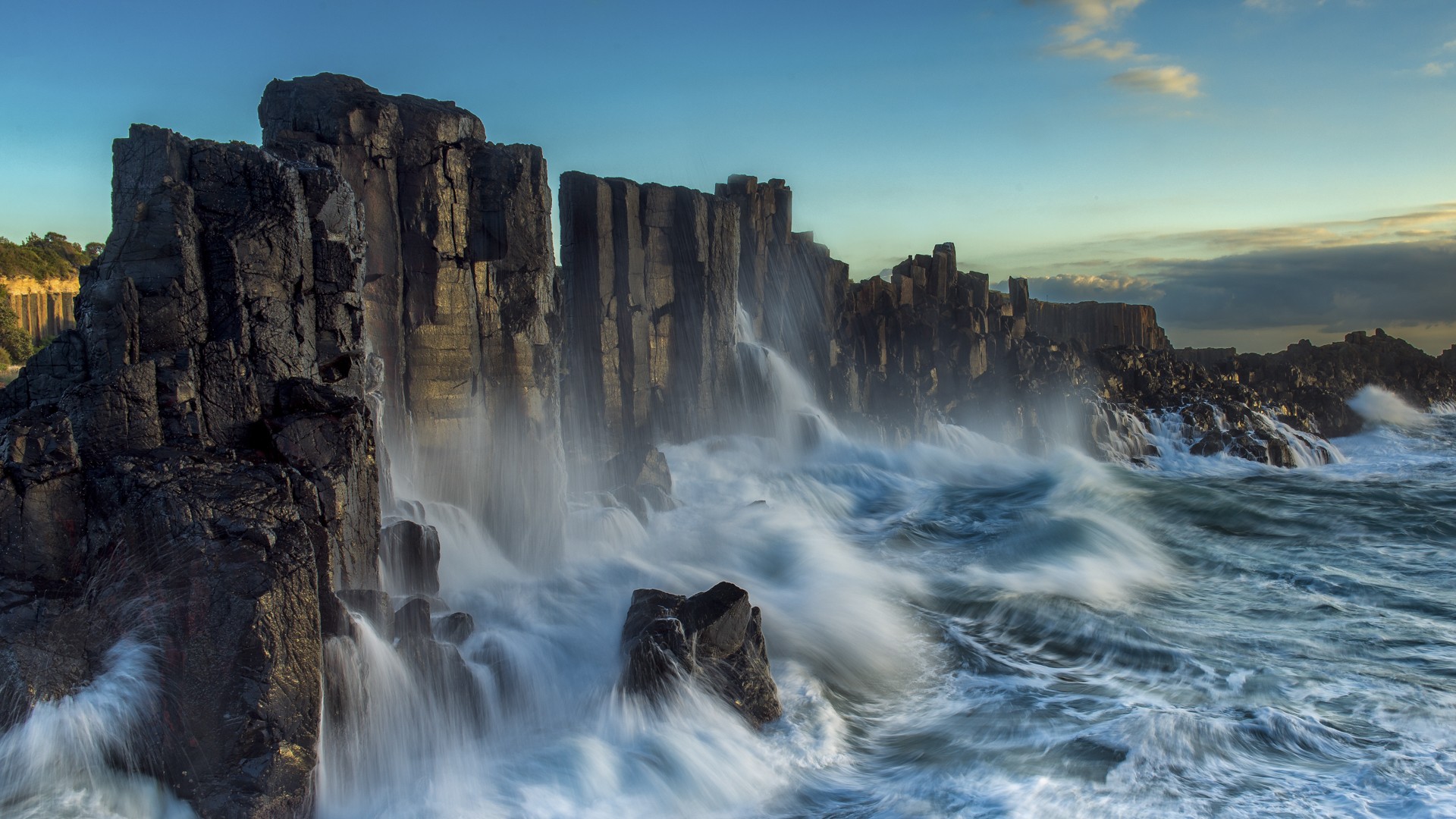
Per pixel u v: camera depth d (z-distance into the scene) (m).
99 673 14.55
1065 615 26.56
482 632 20.67
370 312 26.12
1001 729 19.55
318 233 20.42
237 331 18.28
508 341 28.72
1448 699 20.83
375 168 26.17
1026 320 73.38
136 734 14.26
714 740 18.03
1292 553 35.38
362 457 18.78
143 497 15.42
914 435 56.19
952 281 69.56
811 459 48.84
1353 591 30.09
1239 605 28.59
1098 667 23.22
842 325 60.19
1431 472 56.16
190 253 18.03
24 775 13.59
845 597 26.67
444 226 27.20
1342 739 18.83
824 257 57.19
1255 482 52.09
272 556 15.09
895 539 36.44
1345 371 81.19
